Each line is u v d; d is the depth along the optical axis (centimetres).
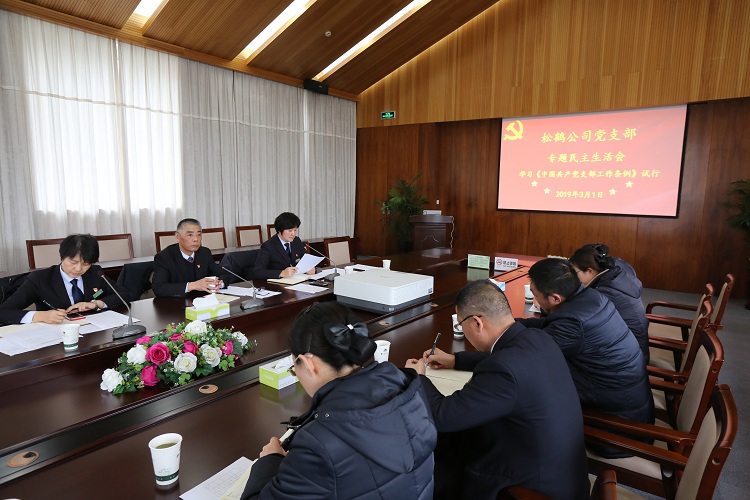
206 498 92
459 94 692
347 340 87
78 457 105
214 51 555
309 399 137
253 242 581
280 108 664
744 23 502
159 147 530
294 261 343
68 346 157
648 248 594
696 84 532
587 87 598
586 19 590
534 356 120
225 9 485
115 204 497
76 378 148
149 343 146
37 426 117
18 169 421
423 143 736
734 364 336
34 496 91
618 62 575
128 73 495
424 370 153
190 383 142
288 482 74
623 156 596
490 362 120
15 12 408
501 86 657
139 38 495
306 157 713
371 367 88
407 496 77
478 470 125
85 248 225
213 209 593
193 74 555
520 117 660
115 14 449
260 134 641
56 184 448
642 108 577
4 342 163
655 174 580
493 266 387
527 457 117
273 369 144
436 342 176
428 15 609
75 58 452
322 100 726
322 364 88
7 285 281
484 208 707
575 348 162
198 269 284
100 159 481
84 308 214
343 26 571
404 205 717
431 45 696
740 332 412
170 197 548
